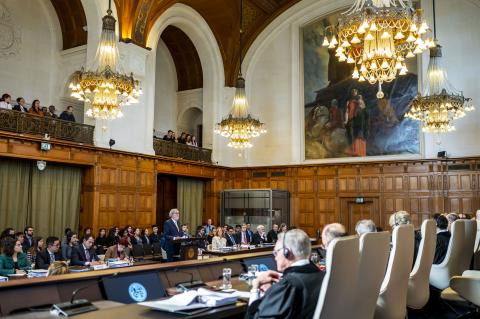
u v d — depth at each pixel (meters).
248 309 3.18
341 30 9.45
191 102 21.48
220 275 5.02
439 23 17.28
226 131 15.26
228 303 3.37
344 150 18.69
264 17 20.55
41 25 15.95
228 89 20.64
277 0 19.88
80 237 14.09
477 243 7.71
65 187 13.91
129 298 3.95
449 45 17.00
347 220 18.30
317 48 19.77
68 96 16.23
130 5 15.30
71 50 16.09
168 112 21.55
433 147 16.86
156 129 20.88
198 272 4.81
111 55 10.45
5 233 10.34
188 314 3.04
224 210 19.25
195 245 9.46
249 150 20.70
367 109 18.39
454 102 12.70
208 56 20.08
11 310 3.28
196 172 18.58
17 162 12.74
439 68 13.09
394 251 4.53
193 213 19.34
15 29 15.09
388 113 17.95
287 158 19.84
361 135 18.39
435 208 16.55
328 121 19.16
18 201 12.69
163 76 21.48
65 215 13.86
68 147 13.31
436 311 7.41
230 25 19.88
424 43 9.32
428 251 5.46
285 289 2.91
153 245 12.76
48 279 3.69
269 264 5.69
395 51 9.76
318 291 2.99
